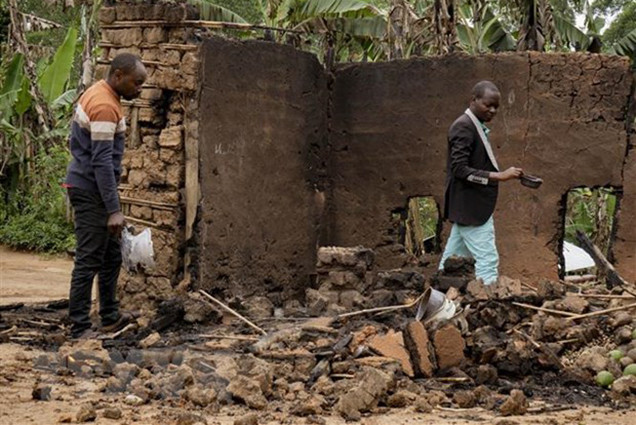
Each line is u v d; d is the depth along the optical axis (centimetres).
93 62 1895
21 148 2031
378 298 845
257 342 762
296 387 650
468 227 909
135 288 1020
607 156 1079
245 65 1065
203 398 618
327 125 1212
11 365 723
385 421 586
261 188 1094
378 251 1191
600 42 1595
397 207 1181
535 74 1100
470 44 1532
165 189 1021
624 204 1072
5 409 597
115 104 827
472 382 691
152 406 615
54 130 2042
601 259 1017
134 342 808
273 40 1146
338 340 742
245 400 620
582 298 825
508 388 676
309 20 1608
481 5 1502
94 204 833
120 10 1043
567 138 1092
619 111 1080
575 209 1906
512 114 1111
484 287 818
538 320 775
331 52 1212
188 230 1013
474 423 588
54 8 2375
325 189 1209
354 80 1202
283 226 1130
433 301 756
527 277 1104
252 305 941
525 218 1104
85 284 840
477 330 745
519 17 1489
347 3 1566
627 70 1080
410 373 696
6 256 1850
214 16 1568
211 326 867
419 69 1162
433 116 1155
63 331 873
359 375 655
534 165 1103
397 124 1177
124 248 856
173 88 1010
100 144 816
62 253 1889
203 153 1016
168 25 1016
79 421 569
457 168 902
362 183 1199
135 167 1032
